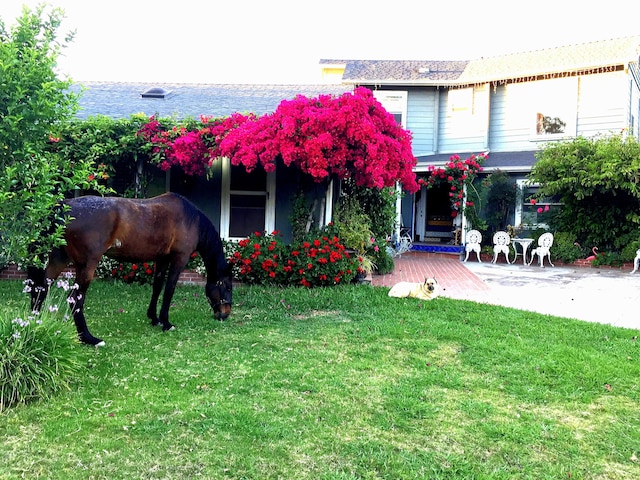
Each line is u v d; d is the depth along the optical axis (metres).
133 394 3.71
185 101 11.56
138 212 5.20
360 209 10.40
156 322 5.77
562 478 2.82
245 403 3.63
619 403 3.87
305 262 8.17
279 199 9.78
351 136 7.29
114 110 10.62
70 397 3.61
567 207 13.39
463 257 14.38
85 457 2.84
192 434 3.14
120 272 8.32
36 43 3.77
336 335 5.50
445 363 4.70
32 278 4.97
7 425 3.18
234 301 7.07
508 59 16.69
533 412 3.68
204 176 9.70
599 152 11.91
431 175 14.74
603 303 7.79
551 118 14.67
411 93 16.09
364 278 9.03
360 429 3.32
